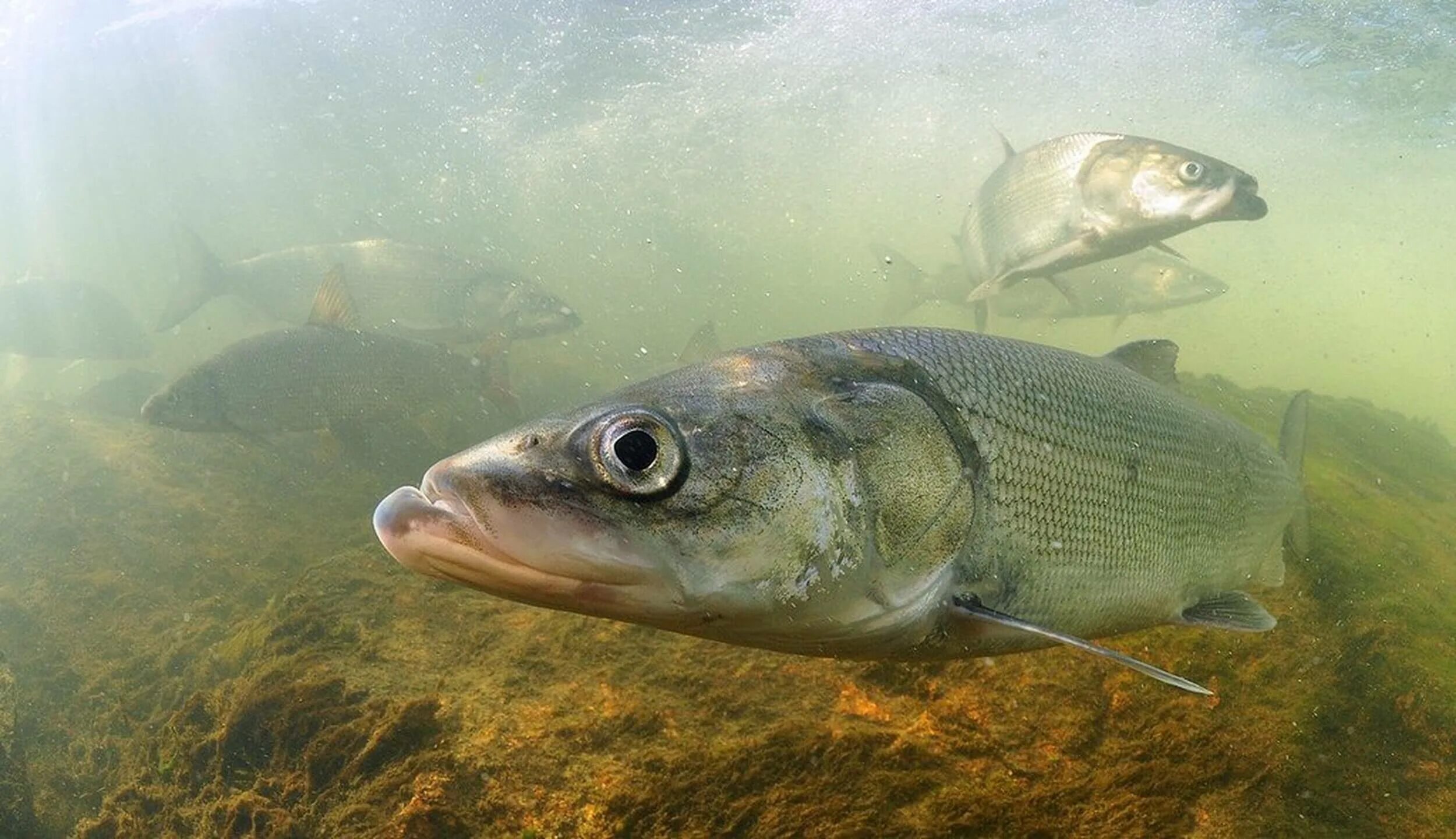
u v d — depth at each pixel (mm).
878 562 235
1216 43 2244
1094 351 2951
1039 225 695
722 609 220
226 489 1067
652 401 222
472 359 1008
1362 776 364
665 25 2275
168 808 456
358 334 918
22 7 2219
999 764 370
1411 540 599
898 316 1475
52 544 938
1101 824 337
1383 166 3596
